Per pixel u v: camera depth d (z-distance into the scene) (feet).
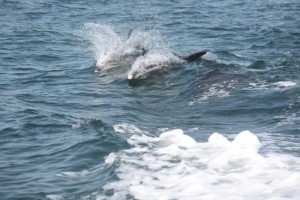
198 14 196.85
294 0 227.40
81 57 131.95
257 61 112.98
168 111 87.15
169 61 111.45
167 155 62.95
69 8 209.05
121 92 99.30
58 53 136.87
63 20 185.16
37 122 81.20
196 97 92.63
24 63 126.11
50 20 185.16
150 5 216.74
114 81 106.93
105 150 67.56
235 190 52.01
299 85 93.45
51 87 104.83
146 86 101.76
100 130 74.74
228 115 83.41
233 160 58.75
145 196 53.06
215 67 108.47
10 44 146.82
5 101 94.02
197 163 59.57
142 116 84.64
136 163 61.16
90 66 120.57
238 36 156.87
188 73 105.29
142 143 68.74
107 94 98.43
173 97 94.38
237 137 66.13
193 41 149.59
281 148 65.92
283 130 74.49
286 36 154.51
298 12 198.29
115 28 170.30
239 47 141.49
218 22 180.34
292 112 82.33
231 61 121.39
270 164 57.62
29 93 100.07
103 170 61.46
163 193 53.11
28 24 177.37
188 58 113.50
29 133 76.89
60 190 57.47
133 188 54.90
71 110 88.53
